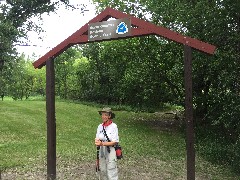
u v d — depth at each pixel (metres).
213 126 15.55
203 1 10.48
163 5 14.34
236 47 10.12
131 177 8.11
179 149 11.94
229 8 9.77
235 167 9.02
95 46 29.34
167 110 27.09
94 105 26.66
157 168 9.05
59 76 35.78
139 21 6.49
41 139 12.73
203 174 8.61
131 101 20.94
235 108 9.74
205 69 12.75
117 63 20.22
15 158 9.57
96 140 6.22
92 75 31.05
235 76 9.96
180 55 15.16
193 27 10.55
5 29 13.41
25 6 14.98
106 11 6.82
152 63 17.08
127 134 14.76
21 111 18.75
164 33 6.33
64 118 18.11
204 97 14.92
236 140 10.73
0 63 13.82
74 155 10.21
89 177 8.00
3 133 13.26
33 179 7.71
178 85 17.34
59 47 7.17
